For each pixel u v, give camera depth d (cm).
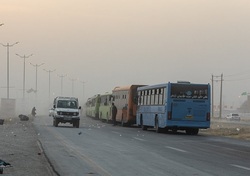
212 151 3253
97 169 2164
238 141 4403
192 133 5622
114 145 3581
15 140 3934
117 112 7912
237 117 15725
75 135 4719
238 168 2284
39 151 3025
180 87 5291
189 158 2734
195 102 5291
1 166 2036
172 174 2030
